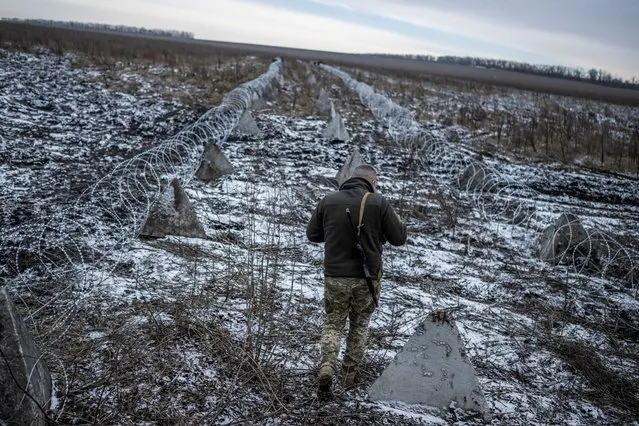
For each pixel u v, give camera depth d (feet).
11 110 53.01
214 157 36.01
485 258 27.66
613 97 224.33
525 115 105.60
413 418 13.84
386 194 36.63
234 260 22.36
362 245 14.03
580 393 16.20
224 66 135.95
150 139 48.01
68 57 111.34
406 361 14.46
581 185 48.78
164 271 21.24
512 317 21.04
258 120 60.70
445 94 136.46
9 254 21.42
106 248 22.90
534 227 34.01
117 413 12.65
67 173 34.01
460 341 14.29
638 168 59.57
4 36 136.46
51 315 16.87
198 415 12.98
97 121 53.26
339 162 45.14
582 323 21.52
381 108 75.61
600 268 28.12
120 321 16.83
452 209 35.24
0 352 11.21
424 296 21.89
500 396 15.43
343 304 14.14
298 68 178.50
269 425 12.94
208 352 15.69
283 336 17.17
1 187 29.50
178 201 25.34
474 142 64.90
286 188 34.83
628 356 19.04
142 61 119.65
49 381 12.90
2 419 11.21
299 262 23.94
